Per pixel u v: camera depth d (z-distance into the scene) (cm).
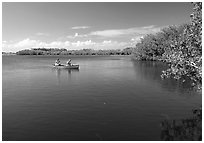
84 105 2780
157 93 3391
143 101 2934
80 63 11469
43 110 2592
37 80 4991
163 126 2045
